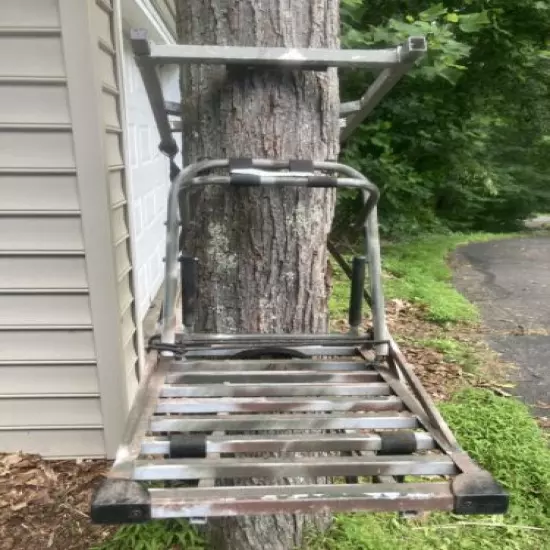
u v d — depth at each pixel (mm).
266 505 1136
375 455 1362
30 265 2596
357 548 2145
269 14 1677
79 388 2770
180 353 1712
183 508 1124
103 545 2199
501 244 10336
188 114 1799
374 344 1802
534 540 2260
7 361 2703
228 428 1415
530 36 8219
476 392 3486
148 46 1405
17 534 2305
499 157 14562
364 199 1932
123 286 2857
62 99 2416
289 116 1741
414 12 7137
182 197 1693
